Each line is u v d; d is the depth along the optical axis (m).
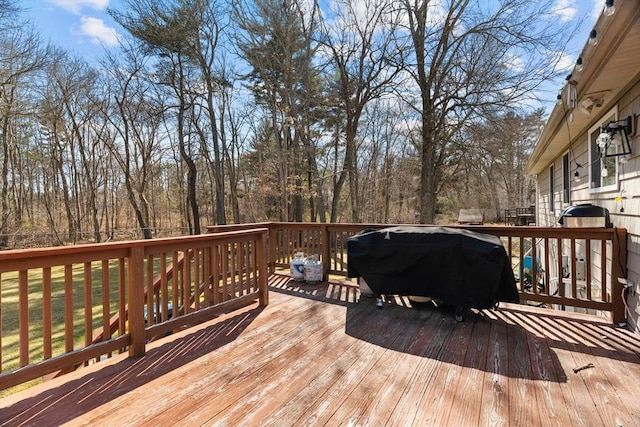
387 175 20.88
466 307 3.34
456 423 1.76
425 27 11.23
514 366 2.39
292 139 16.20
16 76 12.70
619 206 3.53
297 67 13.91
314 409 1.90
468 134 11.60
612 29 2.31
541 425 1.74
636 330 2.99
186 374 2.31
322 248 5.18
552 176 8.38
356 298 4.18
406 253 3.48
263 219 18.95
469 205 23.67
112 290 7.94
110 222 21.77
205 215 23.39
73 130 16.94
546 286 3.57
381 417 1.82
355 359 2.52
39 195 19.33
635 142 3.13
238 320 3.40
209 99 16.41
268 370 2.36
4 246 15.32
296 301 4.07
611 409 1.87
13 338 5.09
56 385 2.16
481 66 10.41
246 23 12.88
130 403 1.97
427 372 2.31
